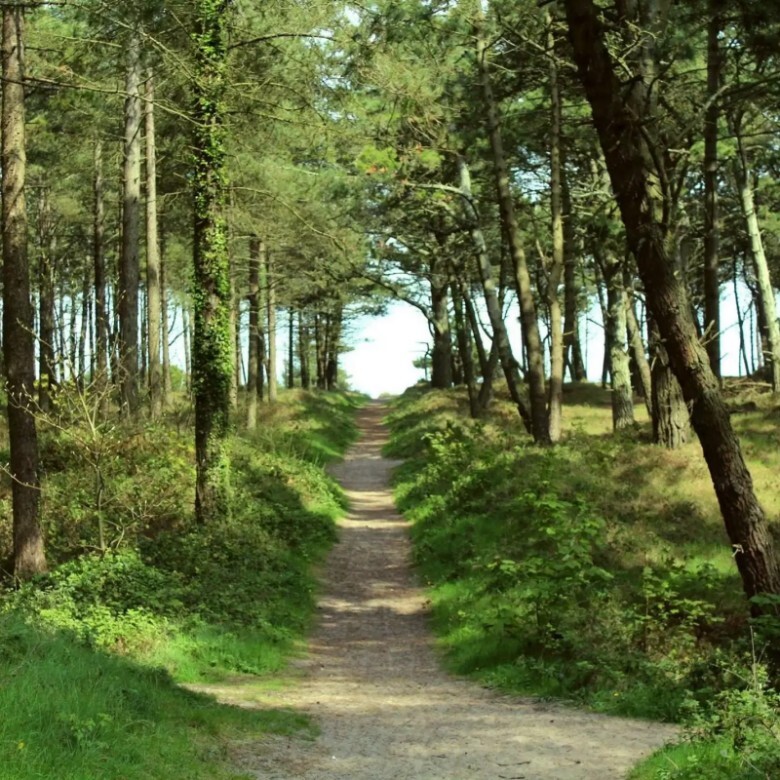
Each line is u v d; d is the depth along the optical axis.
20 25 17.00
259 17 19.25
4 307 16.23
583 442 26.48
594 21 11.84
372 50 19.56
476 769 8.09
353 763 8.24
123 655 12.29
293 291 43.91
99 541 16.98
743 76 24.70
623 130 11.94
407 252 40.78
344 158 27.14
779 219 40.56
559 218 26.67
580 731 9.64
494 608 15.71
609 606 13.49
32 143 30.34
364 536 25.03
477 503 22.64
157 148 30.28
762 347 49.97
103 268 39.09
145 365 35.31
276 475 26.53
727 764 6.98
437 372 59.09
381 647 15.65
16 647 8.44
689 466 22.25
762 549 11.69
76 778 5.68
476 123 27.12
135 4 17.30
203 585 16.44
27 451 16.19
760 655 10.88
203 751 7.67
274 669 13.61
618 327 31.28
